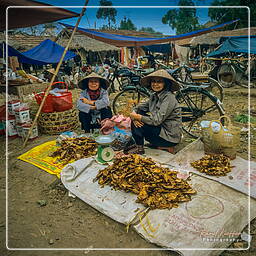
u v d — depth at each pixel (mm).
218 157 2955
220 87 3920
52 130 4301
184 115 4023
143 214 2119
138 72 5223
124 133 3355
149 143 3627
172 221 2027
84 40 15742
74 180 2754
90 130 4125
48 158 3326
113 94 8797
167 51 16609
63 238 2064
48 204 2525
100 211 2283
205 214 2064
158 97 3113
